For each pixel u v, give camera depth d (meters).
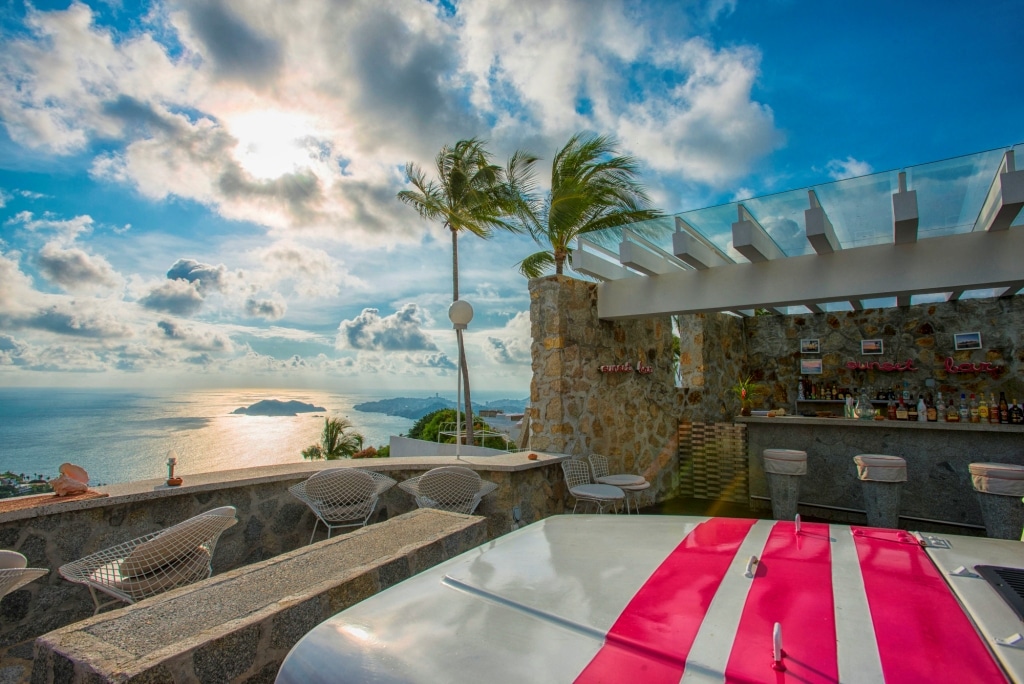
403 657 0.87
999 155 3.17
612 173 7.36
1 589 2.04
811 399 7.07
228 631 1.36
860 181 3.51
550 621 0.95
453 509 3.99
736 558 1.24
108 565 2.57
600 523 1.63
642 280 5.57
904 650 0.80
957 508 4.76
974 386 6.09
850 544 1.33
